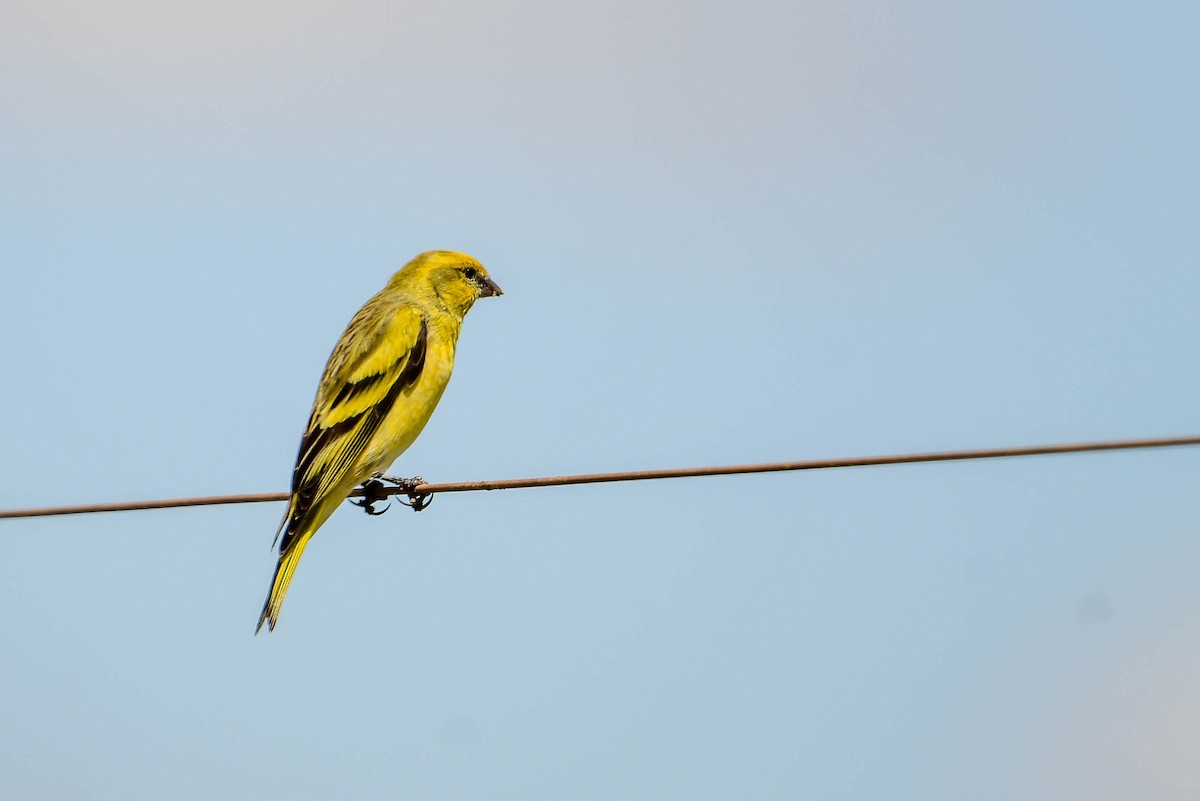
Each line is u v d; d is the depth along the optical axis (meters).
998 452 9.08
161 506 11.09
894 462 9.32
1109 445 8.70
